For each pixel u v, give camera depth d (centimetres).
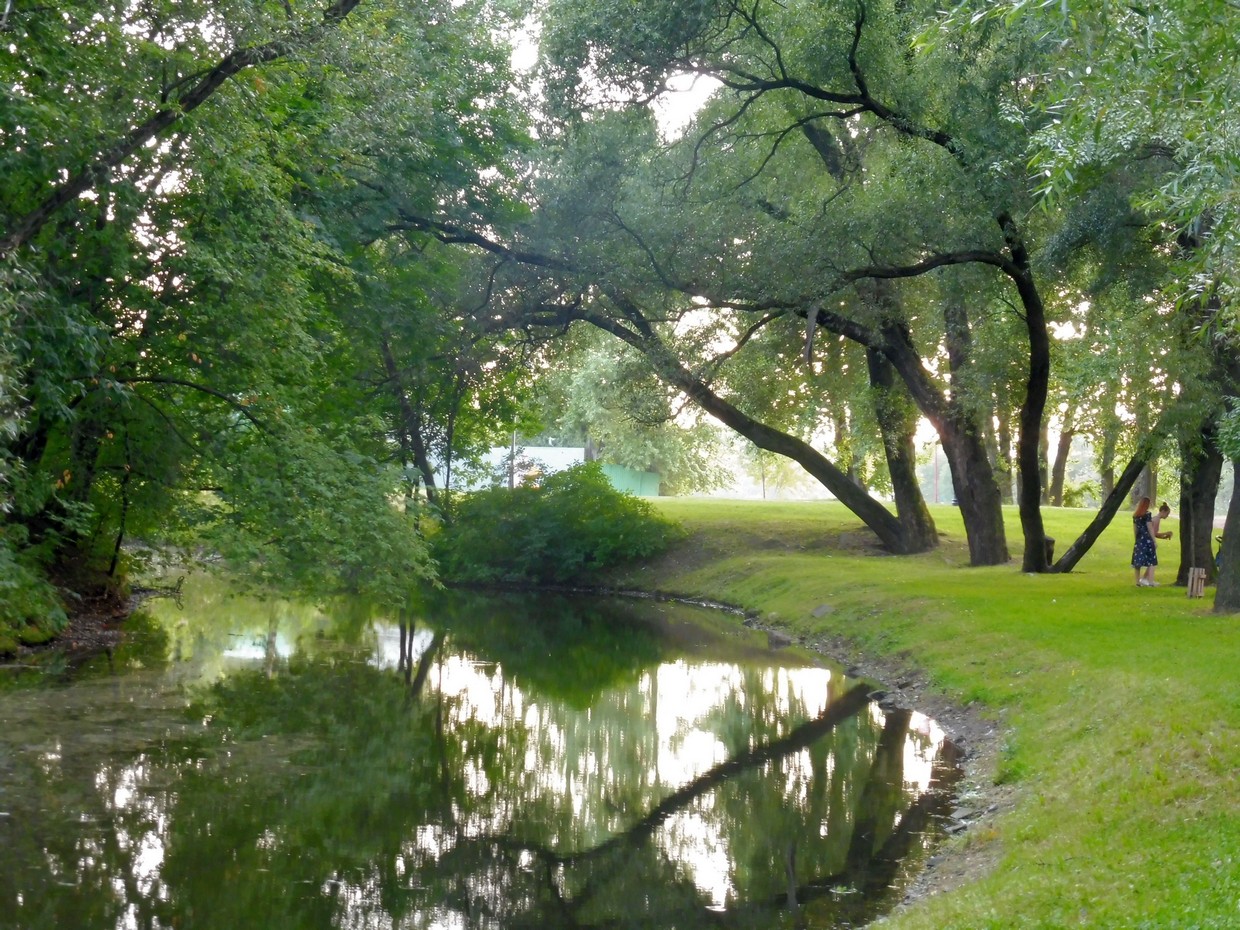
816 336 3478
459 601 3781
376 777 1444
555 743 1680
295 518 1941
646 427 3516
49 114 1484
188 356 2025
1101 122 1009
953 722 1658
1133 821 952
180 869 1078
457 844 1190
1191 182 1086
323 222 2409
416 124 2366
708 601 3662
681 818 1285
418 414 3531
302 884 1056
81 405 2000
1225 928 675
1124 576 2877
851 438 3944
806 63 2262
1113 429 2291
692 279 2592
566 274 2892
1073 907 781
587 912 991
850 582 2945
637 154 2656
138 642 2467
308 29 1628
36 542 2302
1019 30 1869
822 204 2420
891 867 1084
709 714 1895
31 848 1115
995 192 2062
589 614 3412
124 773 1395
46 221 1680
